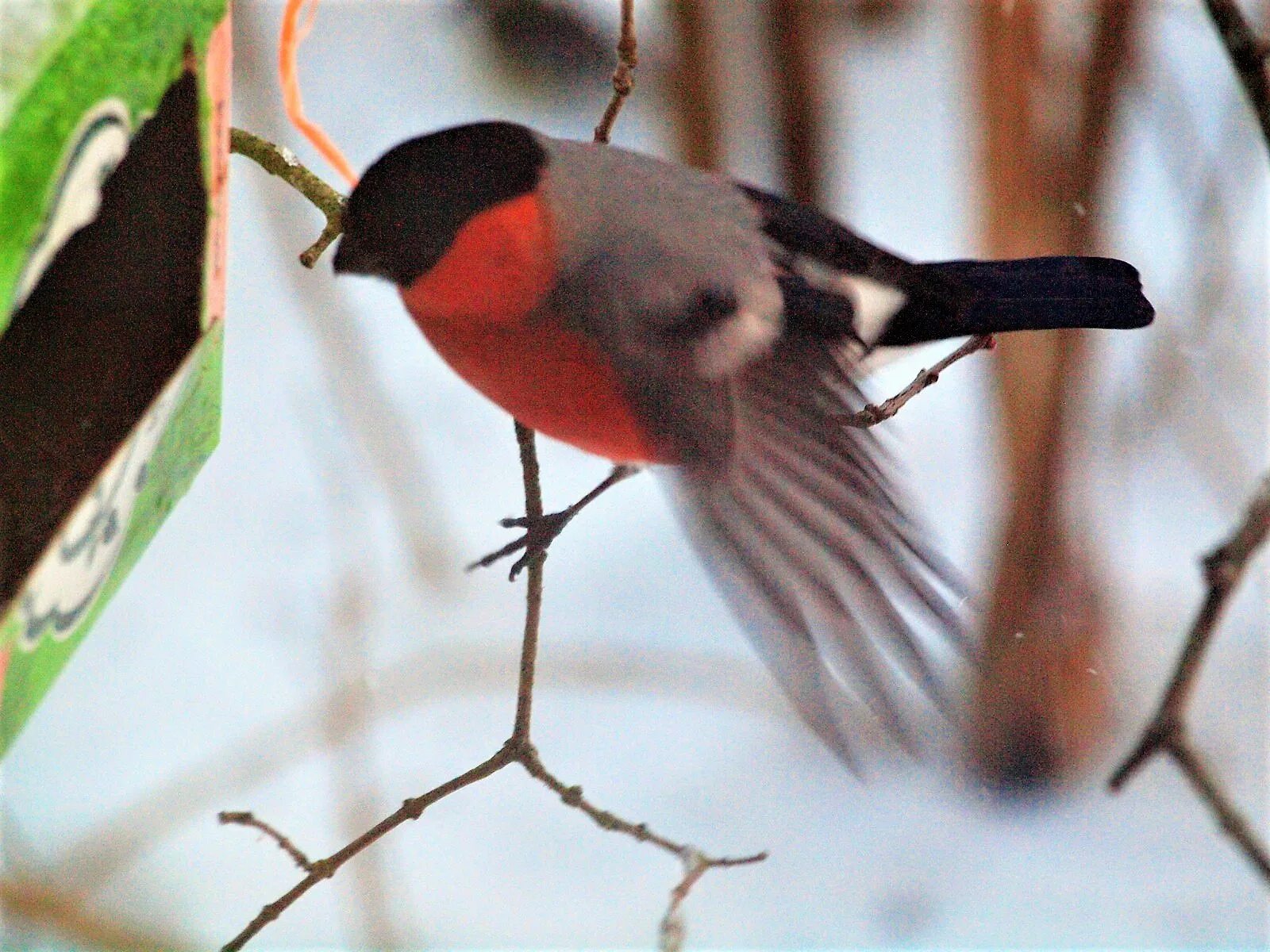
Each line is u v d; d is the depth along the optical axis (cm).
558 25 980
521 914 697
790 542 358
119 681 779
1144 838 743
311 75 978
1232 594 424
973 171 746
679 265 407
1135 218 866
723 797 754
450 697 783
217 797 721
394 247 401
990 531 742
